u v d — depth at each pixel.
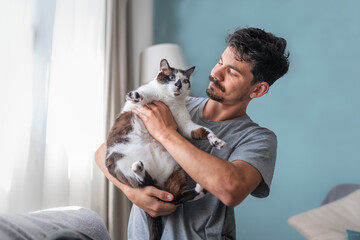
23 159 1.52
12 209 1.46
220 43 2.64
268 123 2.54
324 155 2.47
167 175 0.93
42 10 1.60
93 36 2.02
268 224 2.50
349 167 2.44
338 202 2.16
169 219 0.93
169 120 0.95
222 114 1.05
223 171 0.81
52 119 1.71
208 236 0.91
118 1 2.21
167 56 2.15
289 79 2.52
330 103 2.47
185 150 0.83
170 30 2.73
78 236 0.87
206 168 0.81
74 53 1.87
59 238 0.82
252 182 0.85
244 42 0.94
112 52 2.08
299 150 2.49
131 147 0.95
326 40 2.49
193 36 2.69
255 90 1.03
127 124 0.98
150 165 0.93
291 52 2.53
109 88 2.05
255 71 0.95
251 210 2.52
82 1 1.94
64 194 1.74
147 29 2.55
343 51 2.47
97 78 2.06
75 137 1.89
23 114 1.50
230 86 0.96
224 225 0.99
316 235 1.98
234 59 0.96
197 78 2.66
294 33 2.53
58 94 1.73
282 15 2.55
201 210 0.94
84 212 1.13
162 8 2.74
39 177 1.58
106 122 2.03
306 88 2.50
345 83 2.46
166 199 0.87
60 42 1.75
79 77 1.91
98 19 2.05
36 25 1.59
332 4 2.49
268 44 0.96
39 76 1.59
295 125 2.51
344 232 1.95
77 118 1.89
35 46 1.59
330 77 2.48
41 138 1.59
